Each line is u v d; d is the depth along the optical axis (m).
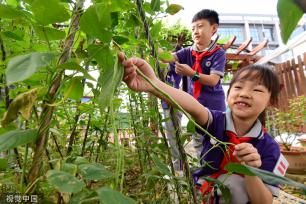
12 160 0.69
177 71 1.61
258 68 1.07
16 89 0.62
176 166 1.06
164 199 0.79
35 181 0.38
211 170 0.95
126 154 1.16
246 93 1.01
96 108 0.82
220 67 1.75
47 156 0.60
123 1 0.52
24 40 0.70
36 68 0.32
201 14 1.89
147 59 0.90
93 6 0.42
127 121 1.11
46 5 0.40
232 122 1.01
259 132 1.01
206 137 1.03
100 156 1.00
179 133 0.69
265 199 0.86
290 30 0.22
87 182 0.68
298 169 2.17
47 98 0.42
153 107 0.94
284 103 3.56
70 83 0.47
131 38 0.82
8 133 0.39
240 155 0.67
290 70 3.51
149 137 0.96
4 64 0.62
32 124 0.60
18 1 0.72
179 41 2.16
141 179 0.96
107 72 0.46
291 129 2.76
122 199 0.32
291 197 1.66
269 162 0.96
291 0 0.21
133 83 0.67
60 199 0.49
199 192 0.89
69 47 0.45
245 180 0.87
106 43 0.47
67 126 0.95
